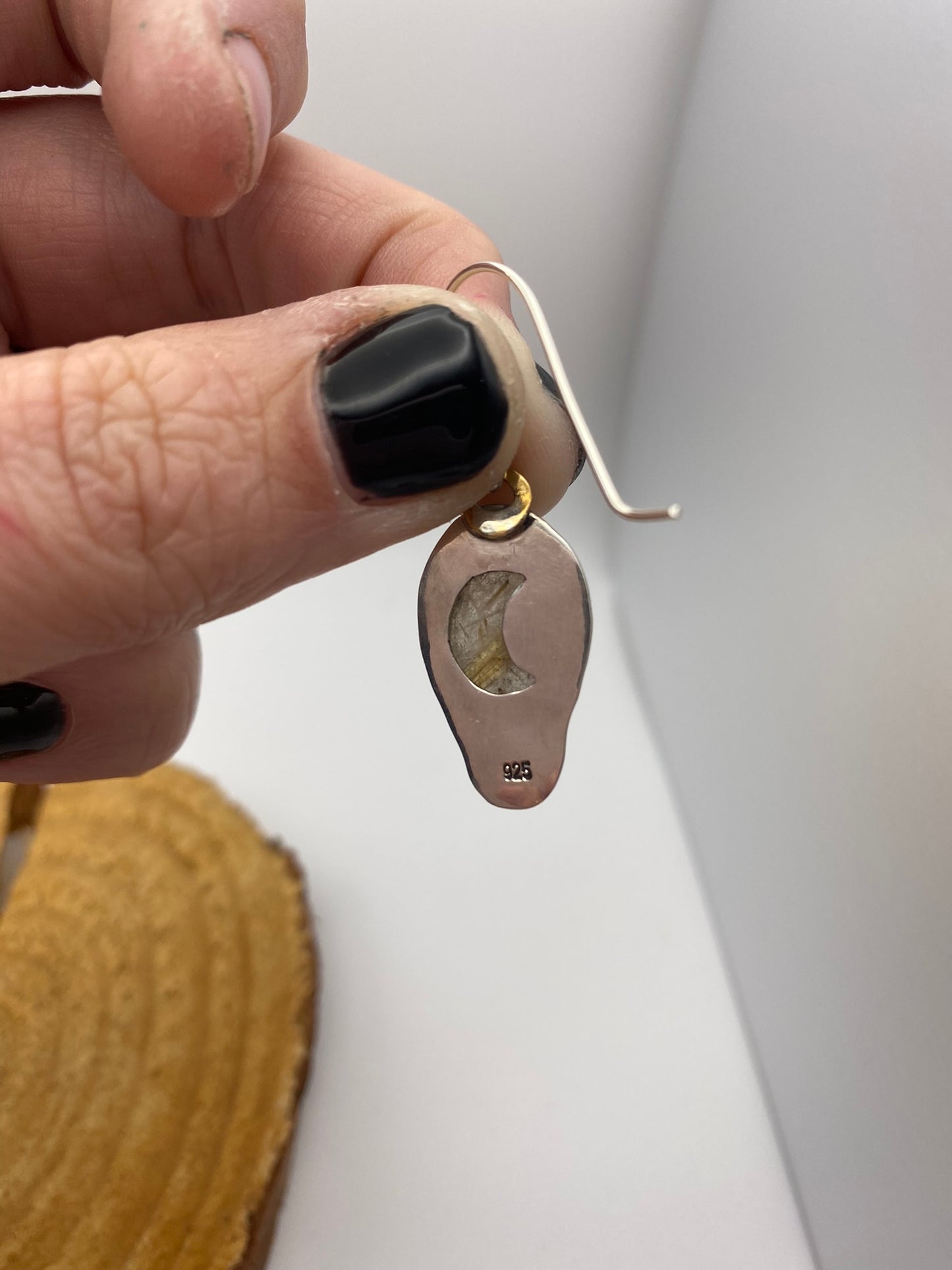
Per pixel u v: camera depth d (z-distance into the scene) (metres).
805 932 0.13
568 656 0.09
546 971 0.15
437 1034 0.15
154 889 0.15
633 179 0.18
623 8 0.16
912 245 0.11
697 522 0.16
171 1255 0.12
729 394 0.15
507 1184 0.13
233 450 0.07
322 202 0.12
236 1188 0.12
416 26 0.16
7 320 0.13
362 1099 0.14
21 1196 0.12
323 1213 0.13
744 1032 0.15
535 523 0.09
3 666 0.07
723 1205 0.13
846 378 0.12
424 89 0.17
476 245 0.11
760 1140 0.14
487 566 0.09
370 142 0.17
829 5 0.12
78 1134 0.13
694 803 0.17
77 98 0.12
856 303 0.12
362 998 0.15
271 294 0.13
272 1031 0.14
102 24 0.10
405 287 0.07
